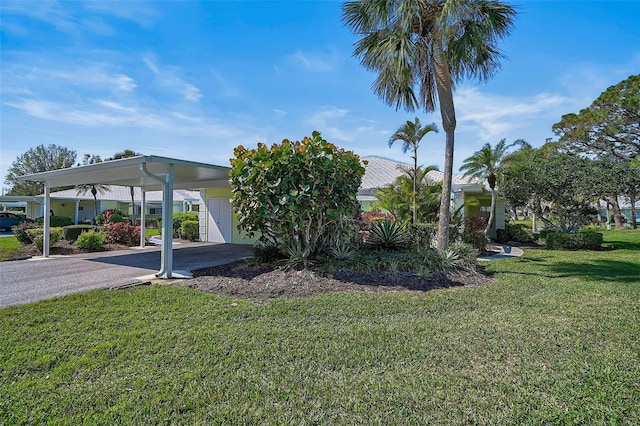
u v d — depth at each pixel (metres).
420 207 14.20
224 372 3.21
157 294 6.12
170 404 2.71
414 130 13.66
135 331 4.25
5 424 2.48
